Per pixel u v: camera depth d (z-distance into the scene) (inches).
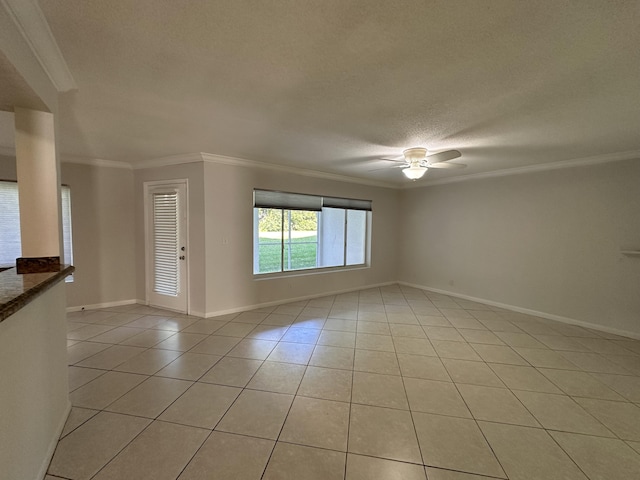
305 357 112.0
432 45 55.7
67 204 156.7
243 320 151.7
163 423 73.8
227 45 56.1
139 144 127.3
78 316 153.5
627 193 134.6
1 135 113.5
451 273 209.2
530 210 166.9
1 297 44.1
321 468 61.3
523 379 98.0
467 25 49.9
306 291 196.4
